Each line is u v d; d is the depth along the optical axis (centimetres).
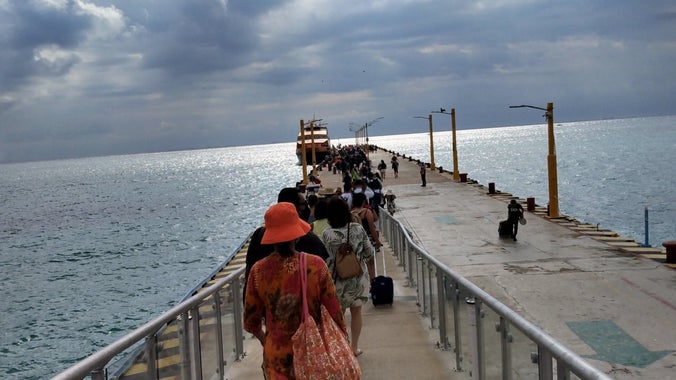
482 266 1886
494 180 7712
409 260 1256
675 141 14588
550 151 2905
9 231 5619
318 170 7294
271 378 421
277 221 420
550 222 2775
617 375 965
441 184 4838
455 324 688
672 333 1148
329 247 700
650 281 1590
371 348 816
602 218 3966
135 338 414
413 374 706
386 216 1894
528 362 396
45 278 3141
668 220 3766
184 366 551
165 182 12731
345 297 703
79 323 2167
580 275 1695
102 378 374
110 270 3241
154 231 4875
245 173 13950
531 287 1581
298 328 414
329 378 400
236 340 792
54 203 9031
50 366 1730
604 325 1220
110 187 12425
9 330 2116
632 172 7400
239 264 2106
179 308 522
